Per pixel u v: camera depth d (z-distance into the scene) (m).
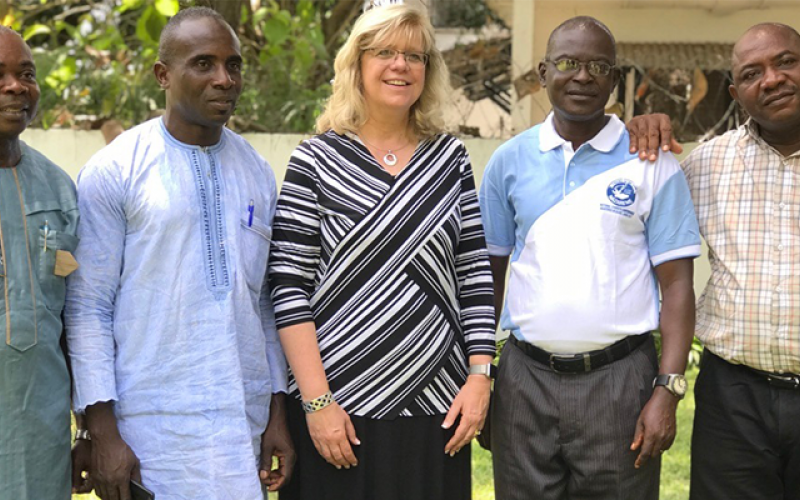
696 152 3.20
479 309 2.99
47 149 7.22
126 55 7.78
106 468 2.65
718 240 3.08
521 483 3.15
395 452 2.86
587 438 3.04
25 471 2.52
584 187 3.05
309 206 2.88
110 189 2.67
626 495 3.05
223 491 2.65
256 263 2.80
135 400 2.67
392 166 2.93
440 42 11.51
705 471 3.15
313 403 2.81
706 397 3.14
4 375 2.49
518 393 3.13
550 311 3.03
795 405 2.99
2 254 2.52
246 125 7.39
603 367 3.03
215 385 2.67
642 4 8.90
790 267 2.96
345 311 2.85
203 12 2.72
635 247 3.06
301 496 2.93
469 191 3.02
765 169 3.03
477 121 9.99
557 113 3.11
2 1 7.35
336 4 8.60
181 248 2.67
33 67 2.62
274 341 2.94
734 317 3.02
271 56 7.20
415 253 2.85
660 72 9.35
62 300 2.64
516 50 8.30
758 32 2.98
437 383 2.89
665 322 3.04
